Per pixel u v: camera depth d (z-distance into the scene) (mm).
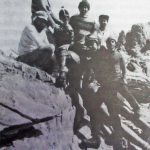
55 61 4418
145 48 5168
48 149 4047
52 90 4305
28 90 4094
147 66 5113
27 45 4262
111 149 4715
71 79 4500
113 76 4793
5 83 3939
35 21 4320
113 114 4785
